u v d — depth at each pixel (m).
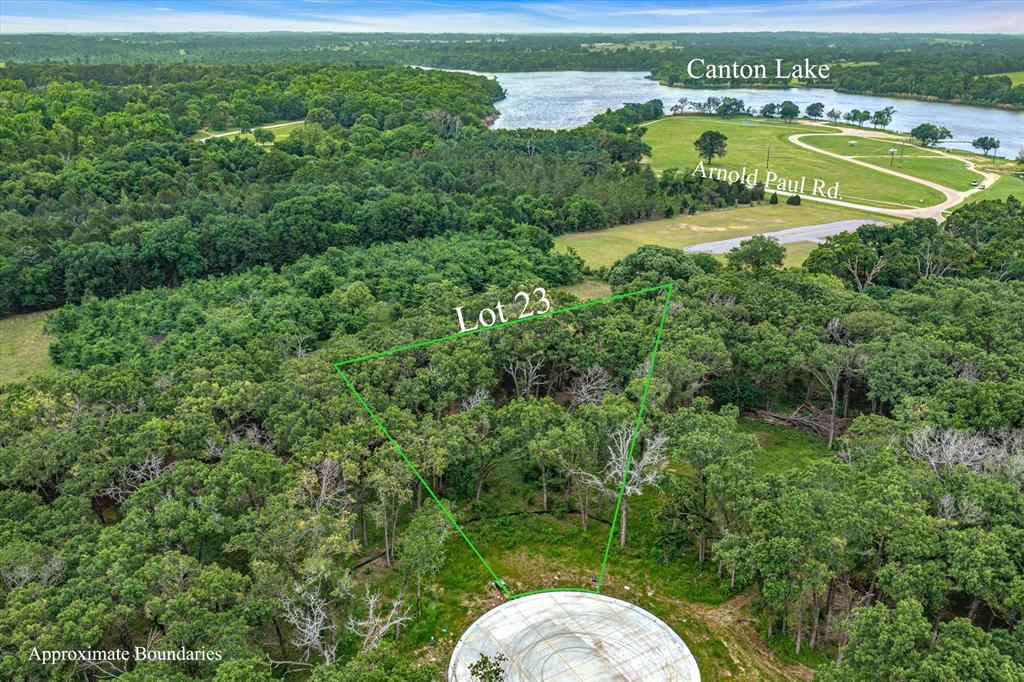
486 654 51.78
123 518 58.97
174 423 67.62
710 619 57.03
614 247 153.88
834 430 81.12
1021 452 60.59
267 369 83.06
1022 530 50.41
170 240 117.75
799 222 174.25
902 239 129.12
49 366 96.56
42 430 65.81
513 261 126.81
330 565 53.28
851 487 56.34
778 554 50.34
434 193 160.62
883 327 84.31
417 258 126.62
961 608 54.47
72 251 113.75
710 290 98.75
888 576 48.62
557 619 55.44
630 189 181.00
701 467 63.06
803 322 88.75
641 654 52.12
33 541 52.84
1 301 109.75
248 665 42.66
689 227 170.62
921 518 51.34
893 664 42.66
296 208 132.88
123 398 74.75
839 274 119.06
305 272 117.88
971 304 92.06
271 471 61.12
